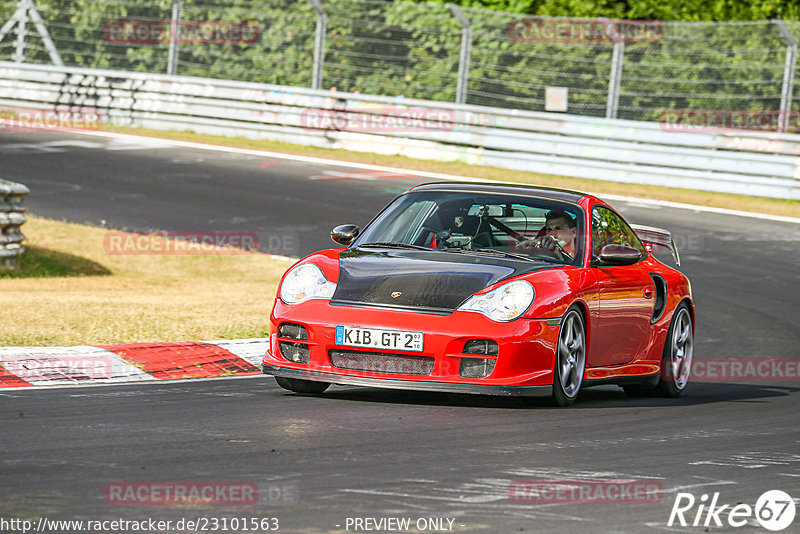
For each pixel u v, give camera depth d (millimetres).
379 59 77062
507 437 18875
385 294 21656
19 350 25141
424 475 15789
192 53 82812
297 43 80062
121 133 76000
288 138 75188
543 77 73312
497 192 25281
